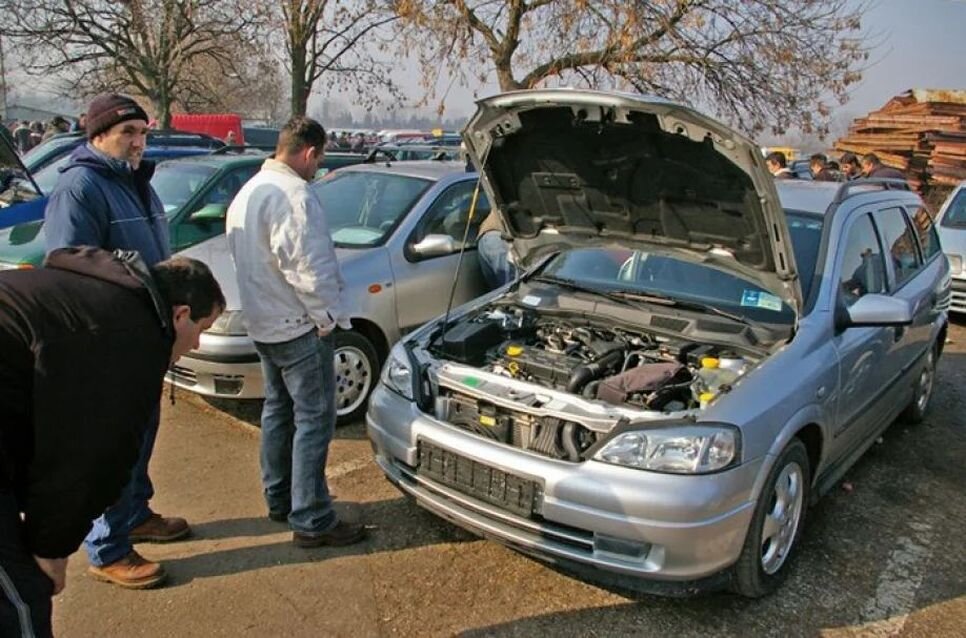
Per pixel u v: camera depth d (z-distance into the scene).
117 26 21.34
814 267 3.74
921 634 3.05
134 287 1.94
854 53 12.39
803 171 15.23
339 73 18.09
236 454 4.47
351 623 3.00
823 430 3.43
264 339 3.26
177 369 4.70
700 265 3.96
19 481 1.86
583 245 4.11
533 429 3.14
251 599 3.12
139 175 3.20
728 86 12.15
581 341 3.74
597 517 2.83
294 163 3.16
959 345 7.67
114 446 1.88
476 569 3.39
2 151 6.48
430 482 3.28
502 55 11.84
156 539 3.50
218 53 23.30
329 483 4.16
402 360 3.62
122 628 2.92
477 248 5.77
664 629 3.03
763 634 3.02
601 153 3.46
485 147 3.72
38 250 5.85
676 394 3.21
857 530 3.86
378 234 5.30
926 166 15.55
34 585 1.85
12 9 20.62
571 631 3.00
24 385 1.78
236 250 3.21
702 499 2.76
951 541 3.78
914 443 5.06
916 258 5.05
